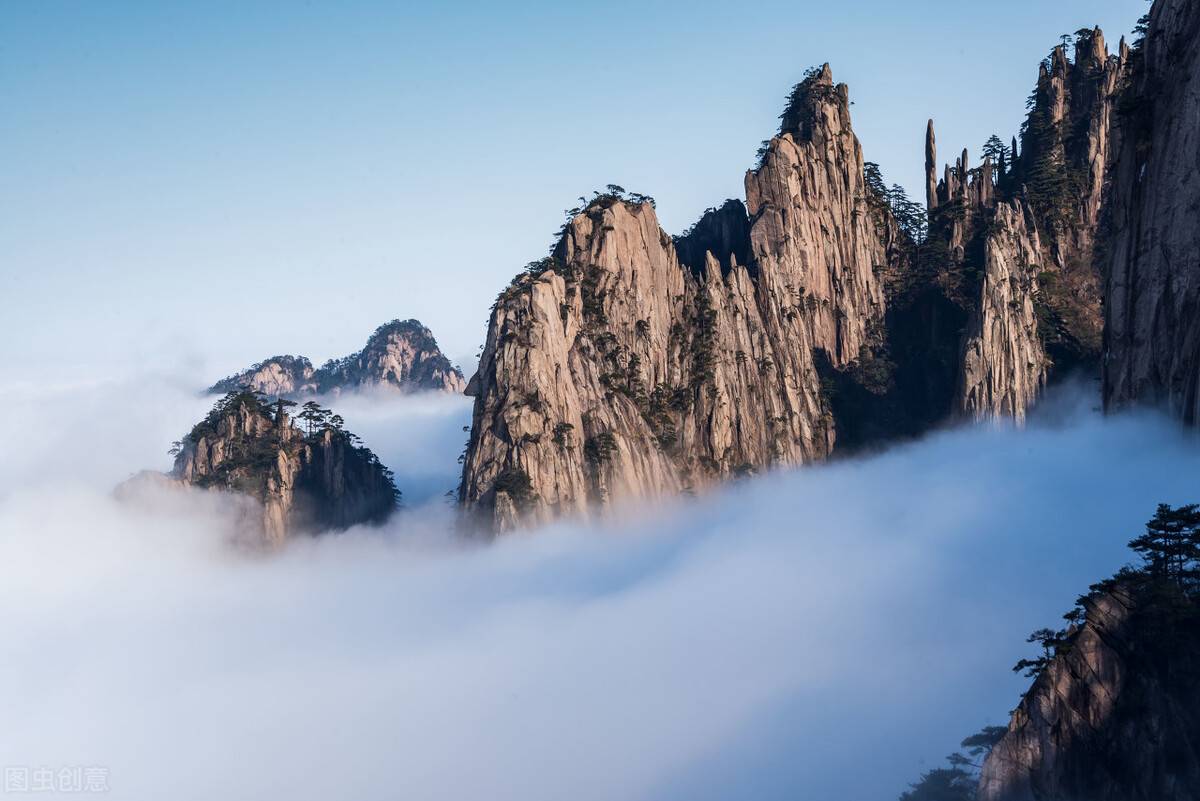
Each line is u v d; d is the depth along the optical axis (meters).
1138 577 102.75
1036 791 97.12
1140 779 93.44
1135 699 95.94
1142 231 148.75
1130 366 150.75
